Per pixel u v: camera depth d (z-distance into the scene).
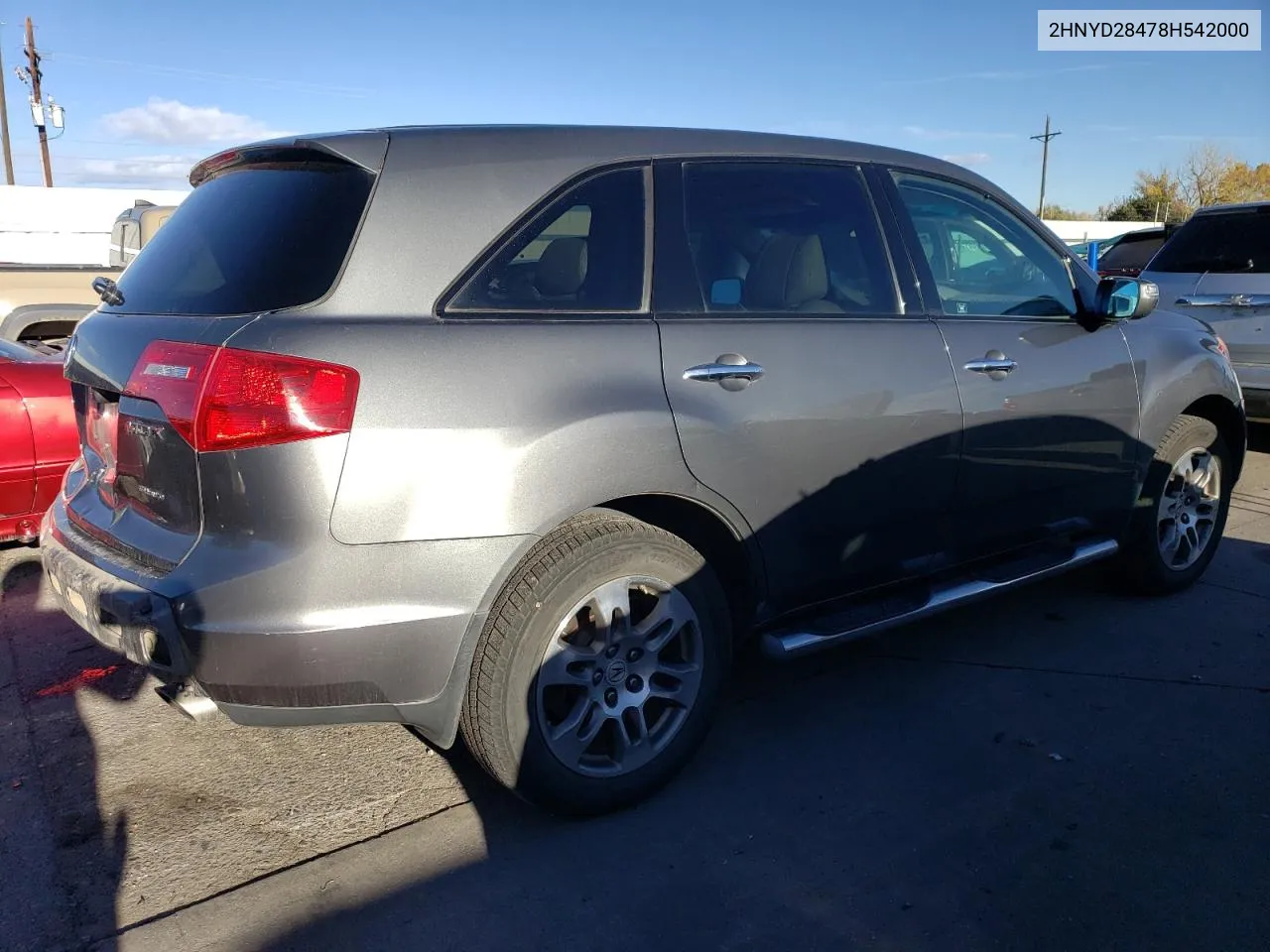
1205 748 3.46
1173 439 4.56
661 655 3.16
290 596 2.45
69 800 3.17
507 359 2.67
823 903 2.66
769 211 3.34
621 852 2.89
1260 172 50.97
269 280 2.63
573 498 2.73
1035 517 4.03
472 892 2.72
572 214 2.92
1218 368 4.68
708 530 3.18
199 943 2.53
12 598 4.93
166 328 2.71
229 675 2.47
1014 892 2.71
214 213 3.00
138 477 2.76
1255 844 2.91
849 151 3.63
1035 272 4.10
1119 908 2.64
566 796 2.93
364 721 2.64
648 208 3.07
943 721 3.66
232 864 2.85
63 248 27.67
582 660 2.89
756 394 3.08
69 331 9.52
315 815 3.09
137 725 3.67
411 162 2.73
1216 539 4.98
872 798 3.16
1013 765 3.35
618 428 2.79
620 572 2.90
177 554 2.57
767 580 3.26
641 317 2.96
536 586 2.73
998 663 4.14
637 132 3.16
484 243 2.75
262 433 2.43
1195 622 4.57
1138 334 4.36
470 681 2.75
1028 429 3.84
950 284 3.79
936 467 3.56
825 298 3.39
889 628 3.55
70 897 2.70
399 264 2.64
